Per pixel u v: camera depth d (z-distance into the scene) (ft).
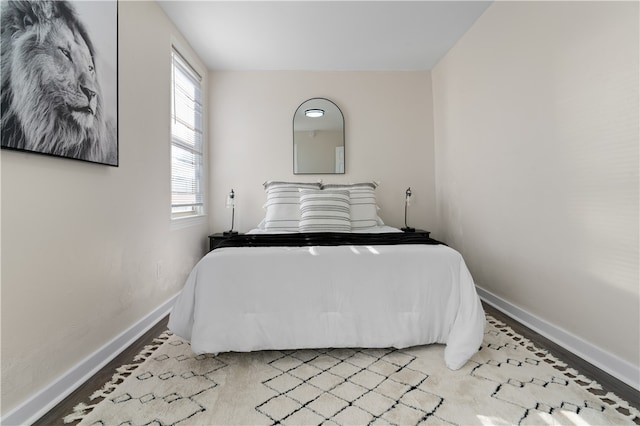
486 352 5.67
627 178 4.75
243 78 11.94
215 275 5.47
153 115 7.56
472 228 9.42
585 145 5.47
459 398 4.31
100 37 5.45
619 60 4.81
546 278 6.47
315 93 12.09
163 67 8.12
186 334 5.53
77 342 4.89
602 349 5.20
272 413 4.02
